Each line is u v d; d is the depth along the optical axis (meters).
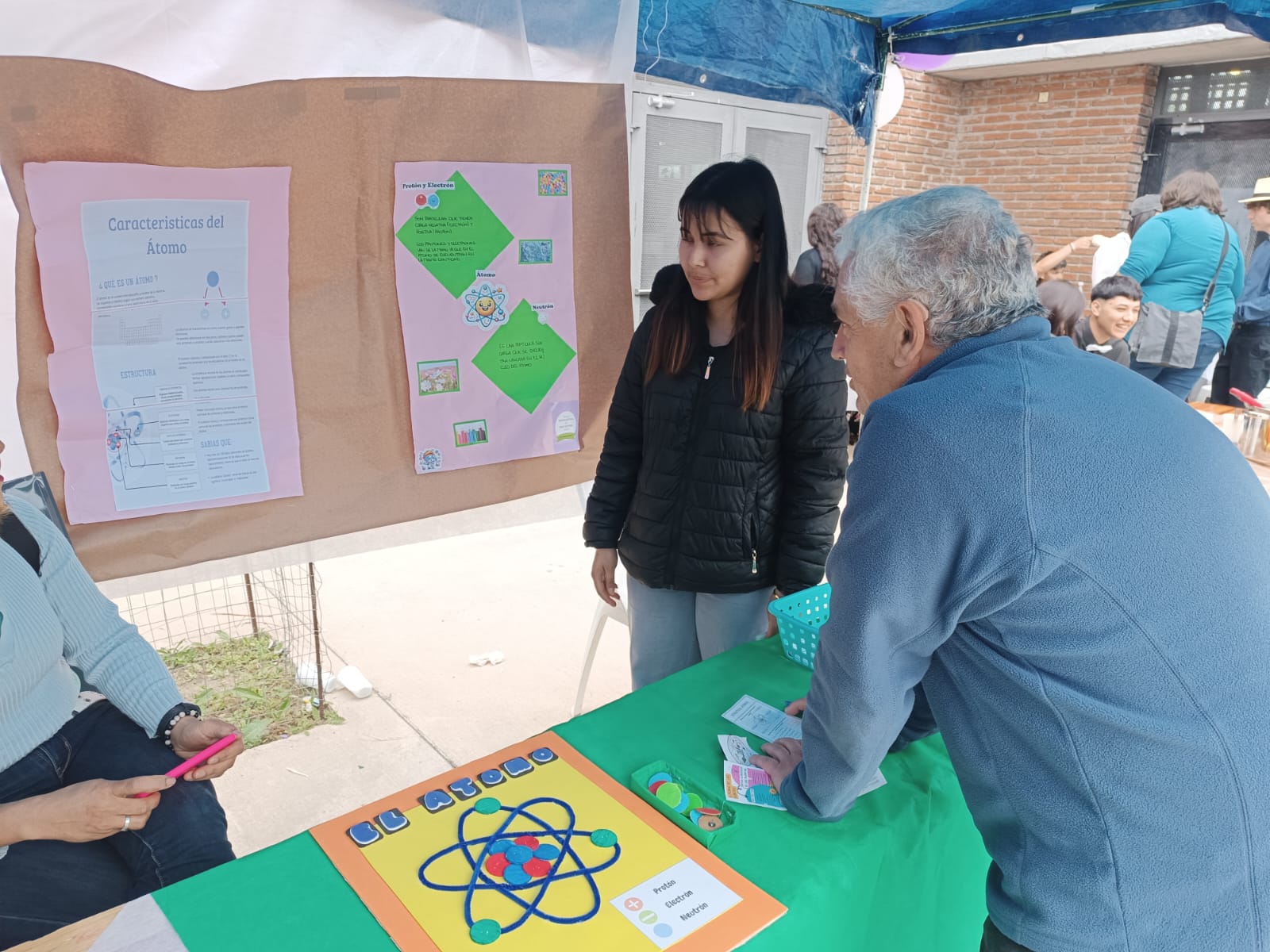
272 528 1.80
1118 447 0.79
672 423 1.67
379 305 1.82
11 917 1.19
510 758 1.16
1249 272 5.35
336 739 2.47
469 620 3.26
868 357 0.96
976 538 0.79
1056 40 2.52
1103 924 0.85
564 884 0.93
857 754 0.94
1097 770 0.82
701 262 1.51
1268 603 0.81
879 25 2.81
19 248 1.44
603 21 1.93
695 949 0.85
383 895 0.91
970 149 7.51
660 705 1.33
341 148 1.69
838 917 1.00
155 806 1.20
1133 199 6.73
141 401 1.60
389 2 1.67
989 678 0.87
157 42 1.48
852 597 0.86
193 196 1.56
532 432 2.11
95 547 1.61
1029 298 0.88
